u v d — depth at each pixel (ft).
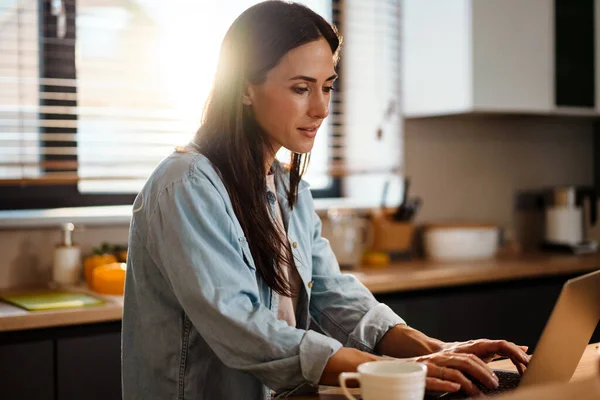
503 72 10.49
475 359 4.09
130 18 9.53
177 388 4.64
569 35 11.30
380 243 10.70
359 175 11.26
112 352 7.45
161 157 9.66
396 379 3.43
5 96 8.82
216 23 9.97
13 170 8.89
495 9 10.38
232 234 4.40
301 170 5.44
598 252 12.03
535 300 10.27
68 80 8.96
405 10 11.03
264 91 4.56
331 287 5.36
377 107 11.22
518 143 12.62
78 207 9.48
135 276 4.68
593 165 13.47
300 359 4.07
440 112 10.57
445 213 11.82
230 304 4.17
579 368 4.70
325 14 11.19
